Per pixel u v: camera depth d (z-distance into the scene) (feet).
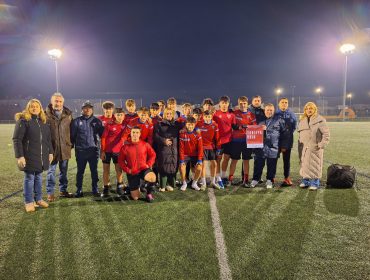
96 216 14.47
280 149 19.84
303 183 19.51
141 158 17.02
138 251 10.76
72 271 9.54
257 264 9.74
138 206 15.93
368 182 20.51
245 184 19.92
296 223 13.14
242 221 13.47
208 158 19.43
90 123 18.20
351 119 136.05
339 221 13.33
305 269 9.42
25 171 15.12
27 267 9.83
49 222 13.78
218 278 8.99
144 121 18.80
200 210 15.07
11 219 14.25
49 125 16.16
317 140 18.65
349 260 9.95
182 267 9.64
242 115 20.06
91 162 18.34
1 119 141.38
